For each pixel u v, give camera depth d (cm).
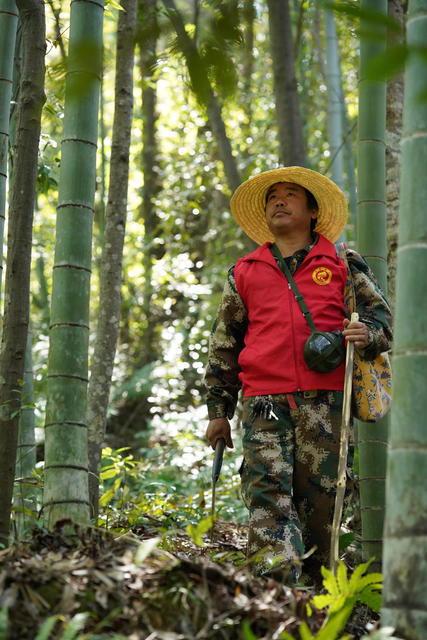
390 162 469
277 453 320
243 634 226
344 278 338
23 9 324
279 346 326
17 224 321
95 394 451
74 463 292
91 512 402
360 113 413
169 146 1337
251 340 336
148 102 1340
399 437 221
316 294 331
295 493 328
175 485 647
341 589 238
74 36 305
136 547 265
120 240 476
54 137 558
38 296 1185
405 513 217
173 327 1142
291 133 652
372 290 339
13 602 222
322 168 1094
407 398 222
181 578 241
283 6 657
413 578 213
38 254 1075
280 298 333
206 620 231
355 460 433
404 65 119
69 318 301
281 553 303
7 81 366
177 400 1121
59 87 239
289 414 324
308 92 1082
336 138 714
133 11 485
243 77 1043
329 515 323
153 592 235
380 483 380
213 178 1182
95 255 1054
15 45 410
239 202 375
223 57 167
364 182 409
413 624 212
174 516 450
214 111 676
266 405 323
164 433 870
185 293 1091
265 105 1098
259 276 340
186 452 688
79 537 266
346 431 297
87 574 235
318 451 320
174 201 1171
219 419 352
